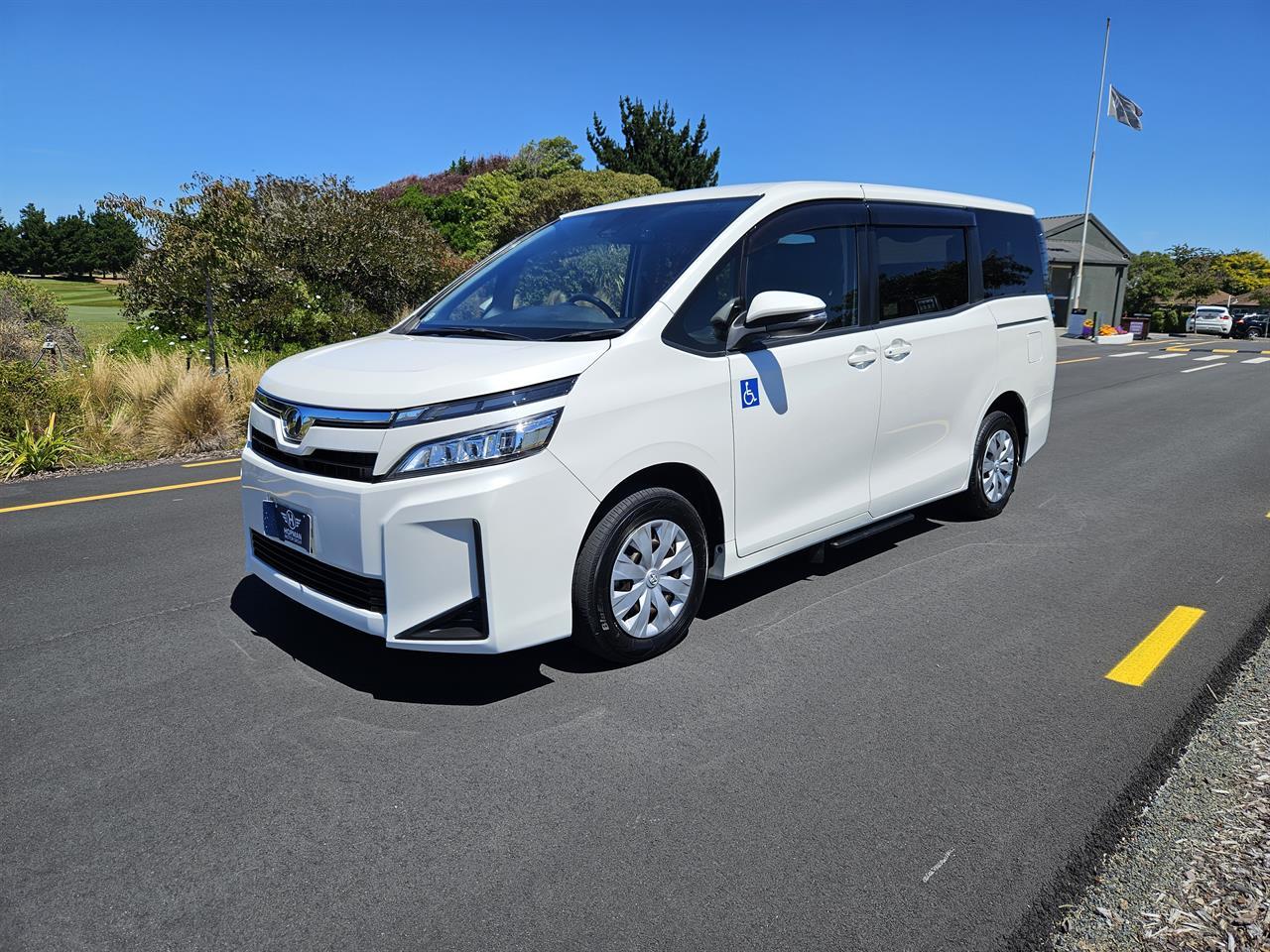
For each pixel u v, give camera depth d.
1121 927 2.21
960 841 2.56
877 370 4.54
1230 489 6.98
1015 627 4.14
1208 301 69.38
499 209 35.66
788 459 4.11
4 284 12.66
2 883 2.40
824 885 2.38
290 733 3.18
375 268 15.37
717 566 3.96
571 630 3.37
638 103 41.81
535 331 3.72
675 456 3.59
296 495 3.32
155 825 2.66
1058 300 39.41
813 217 4.28
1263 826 2.60
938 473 5.18
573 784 2.86
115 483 7.27
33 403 8.38
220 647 3.92
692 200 4.34
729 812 2.71
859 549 5.34
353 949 2.17
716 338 3.79
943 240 5.11
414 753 3.05
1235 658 3.78
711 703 3.40
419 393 3.08
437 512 3.06
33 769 2.96
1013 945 2.16
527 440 3.14
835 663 3.75
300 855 2.52
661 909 2.29
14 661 3.78
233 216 13.63
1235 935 2.17
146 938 2.20
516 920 2.26
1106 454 8.55
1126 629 4.11
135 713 3.33
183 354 10.72
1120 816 2.67
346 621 3.29
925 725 3.23
